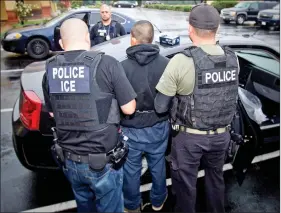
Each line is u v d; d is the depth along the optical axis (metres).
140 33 1.81
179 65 1.66
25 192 2.52
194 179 1.95
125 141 1.79
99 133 1.55
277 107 3.14
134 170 2.05
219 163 1.97
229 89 1.74
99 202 1.75
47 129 2.17
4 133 3.60
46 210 2.34
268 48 2.71
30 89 2.26
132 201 2.15
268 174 2.81
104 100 1.52
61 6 16.64
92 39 3.83
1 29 13.60
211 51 1.69
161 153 2.05
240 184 2.44
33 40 7.46
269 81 3.18
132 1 24.08
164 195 2.25
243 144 2.23
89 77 1.49
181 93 1.73
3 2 15.62
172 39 2.32
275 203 2.46
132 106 1.61
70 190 2.56
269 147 2.99
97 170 1.61
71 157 1.63
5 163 2.94
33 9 16.86
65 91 1.52
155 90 1.85
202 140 1.80
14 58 7.86
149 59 1.82
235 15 15.20
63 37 1.58
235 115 2.12
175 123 1.85
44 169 2.31
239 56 2.85
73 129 1.57
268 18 14.01
